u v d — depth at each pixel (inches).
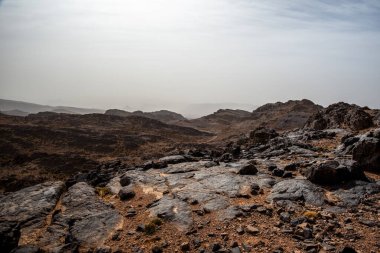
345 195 502.0
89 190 626.5
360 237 380.5
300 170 644.7
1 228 390.0
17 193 619.5
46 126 4318.4
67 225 474.6
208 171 707.4
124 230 450.0
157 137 4392.2
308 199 500.1
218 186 593.0
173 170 735.7
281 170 639.1
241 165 751.1
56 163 2581.2
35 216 514.3
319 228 403.5
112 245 411.8
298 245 369.4
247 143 1368.1
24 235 453.7
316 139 1059.3
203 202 519.5
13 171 2327.8
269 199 512.7
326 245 363.3
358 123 1189.1
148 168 782.5
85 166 2502.5
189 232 419.8
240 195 536.4
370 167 630.5
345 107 1480.1
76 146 3422.7
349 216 438.6
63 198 592.4
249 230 409.4
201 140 4867.1
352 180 551.5
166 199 546.3
